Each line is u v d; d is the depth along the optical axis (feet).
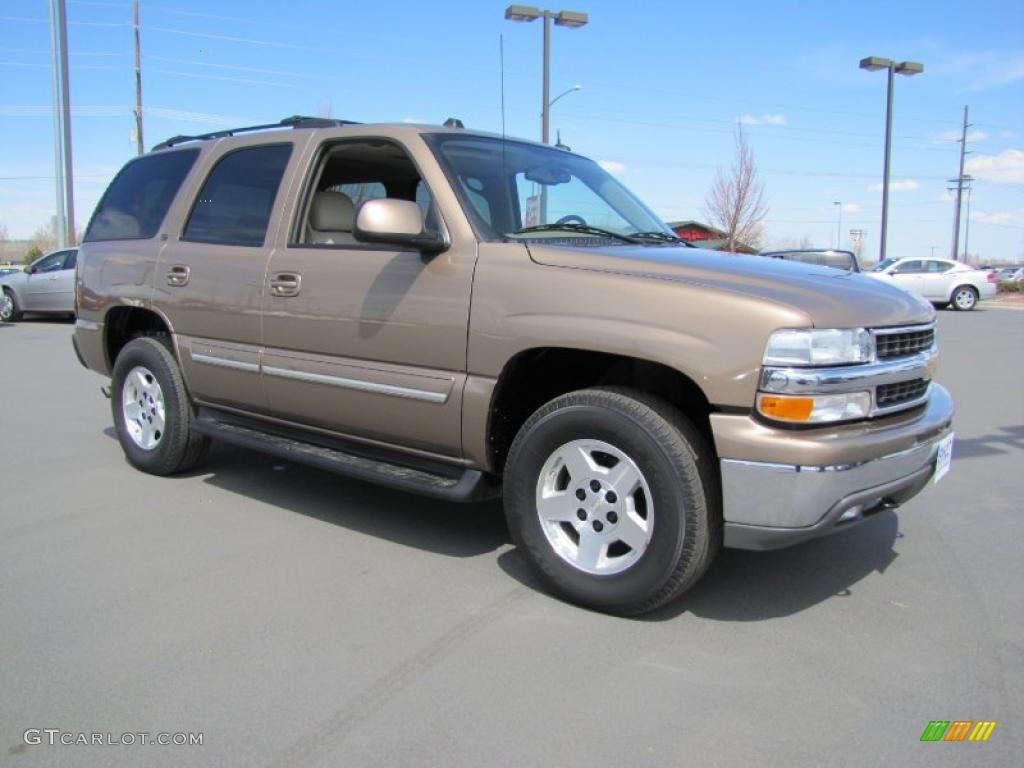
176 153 17.39
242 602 11.28
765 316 9.51
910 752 8.05
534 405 12.31
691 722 8.50
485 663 9.66
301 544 13.51
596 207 14.35
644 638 10.31
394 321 12.34
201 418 16.39
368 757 7.93
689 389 11.00
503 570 12.48
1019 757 7.98
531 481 11.30
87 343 18.65
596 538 10.89
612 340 10.25
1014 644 10.25
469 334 11.54
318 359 13.47
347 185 15.25
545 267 11.07
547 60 60.03
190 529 14.19
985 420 24.03
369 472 12.91
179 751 8.02
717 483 10.23
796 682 9.30
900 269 82.58
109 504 15.52
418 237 11.65
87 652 9.88
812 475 9.41
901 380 10.52
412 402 12.21
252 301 14.46
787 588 11.89
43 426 22.50
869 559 13.01
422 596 11.51
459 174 12.51
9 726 8.43
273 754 7.98
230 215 15.51
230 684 9.19
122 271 17.39
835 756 7.97
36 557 12.85
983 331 54.70
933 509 15.51
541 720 8.52
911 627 10.68
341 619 10.78
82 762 7.85
